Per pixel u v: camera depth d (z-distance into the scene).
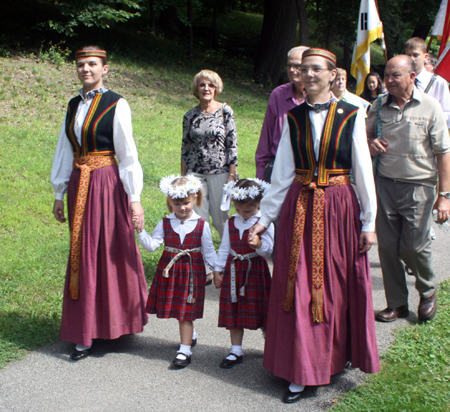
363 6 6.05
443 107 4.61
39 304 4.06
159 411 2.87
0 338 3.54
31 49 12.78
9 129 8.31
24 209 5.80
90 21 13.34
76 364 3.35
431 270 3.88
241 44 22.56
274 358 2.98
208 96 4.70
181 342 3.41
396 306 3.95
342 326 2.97
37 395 3.00
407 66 3.62
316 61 2.85
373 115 3.93
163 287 3.43
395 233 3.87
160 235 3.50
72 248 3.34
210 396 3.02
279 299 2.97
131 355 3.49
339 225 2.91
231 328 3.34
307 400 2.96
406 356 3.38
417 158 3.73
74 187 3.46
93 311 3.36
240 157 8.95
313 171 2.95
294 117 2.98
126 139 3.35
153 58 15.72
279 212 3.12
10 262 4.65
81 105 3.41
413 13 21.62
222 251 3.46
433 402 2.85
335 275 2.92
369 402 2.88
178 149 8.85
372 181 2.92
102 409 2.88
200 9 23.36
